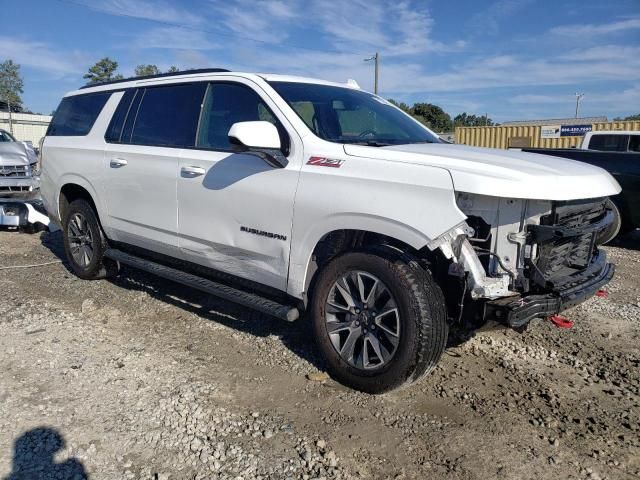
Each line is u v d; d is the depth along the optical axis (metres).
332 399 3.46
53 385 3.55
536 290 3.24
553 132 23.80
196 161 4.26
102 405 3.32
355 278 3.45
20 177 8.27
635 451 3.01
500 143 24.97
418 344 3.20
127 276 6.06
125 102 5.18
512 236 3.16
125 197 4.96
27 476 2.67
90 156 5.34
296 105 3.94
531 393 3.61
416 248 3.14
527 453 2.96
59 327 4.54
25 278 6.01
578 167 3.57
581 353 4.27
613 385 3.76
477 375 3.83
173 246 4.58
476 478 2.75
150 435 3.03
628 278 6.56
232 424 3.16
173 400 3.39
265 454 2.89
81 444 2.93
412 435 3.10
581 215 3.52
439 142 4.39
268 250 3.84
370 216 3.29
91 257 5.69
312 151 3.64
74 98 5.95
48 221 8.27
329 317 3.62
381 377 3.36
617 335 4.66
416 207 3.13
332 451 2.92
